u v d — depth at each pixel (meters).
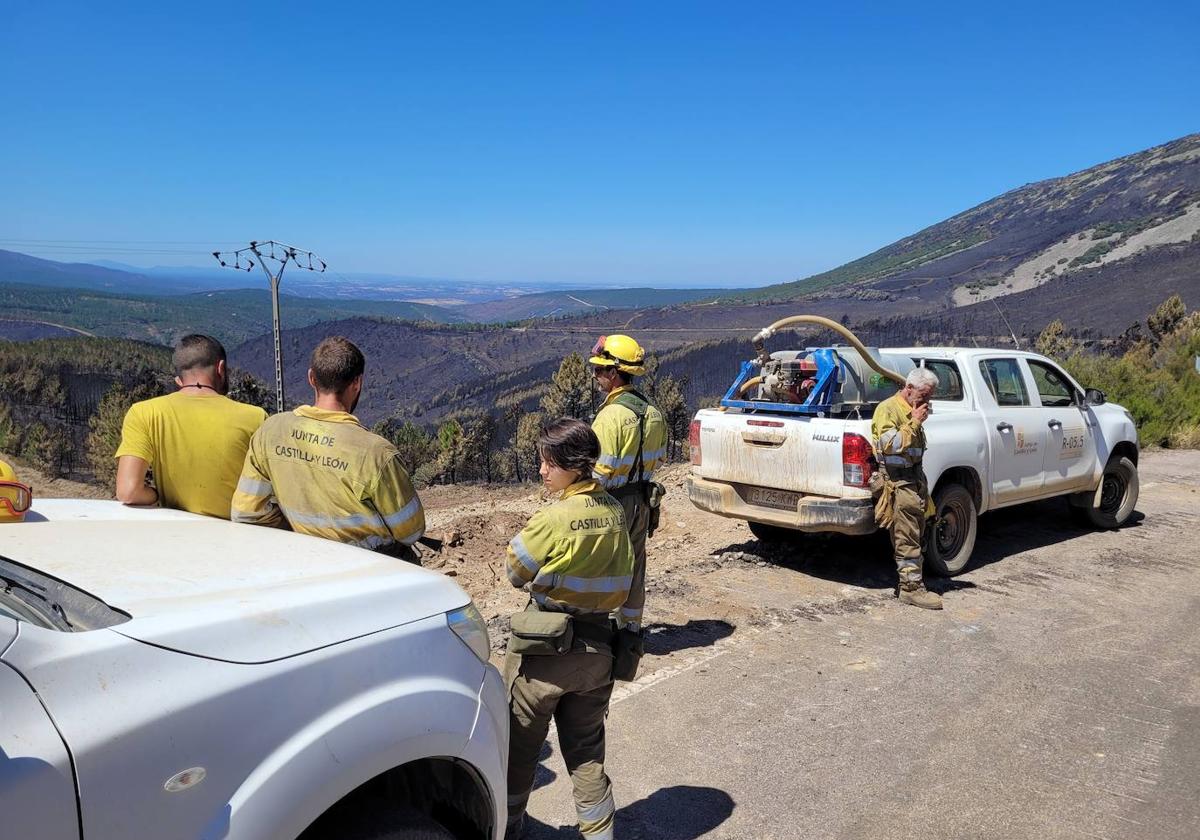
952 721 4.24
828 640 5.31
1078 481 7.75
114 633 1.64
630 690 4.55
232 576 2.10
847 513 5.91
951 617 5.77
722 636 5.36
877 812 3.43
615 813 3.39
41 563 2.05
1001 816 3.41
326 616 2.00
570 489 2.88
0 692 1.41
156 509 2.92
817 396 6.30
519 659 2.89
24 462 65.94
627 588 2.91
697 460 6.94
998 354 7.27
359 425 2.92
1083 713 4.34
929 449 6.33
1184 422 14.41
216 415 3.08
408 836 2.03
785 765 3.79
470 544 8.48
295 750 1.76
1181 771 3.78
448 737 2.14
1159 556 7.34
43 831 1.38
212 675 1.69
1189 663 5.01
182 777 1.58
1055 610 5.93
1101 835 3.29
